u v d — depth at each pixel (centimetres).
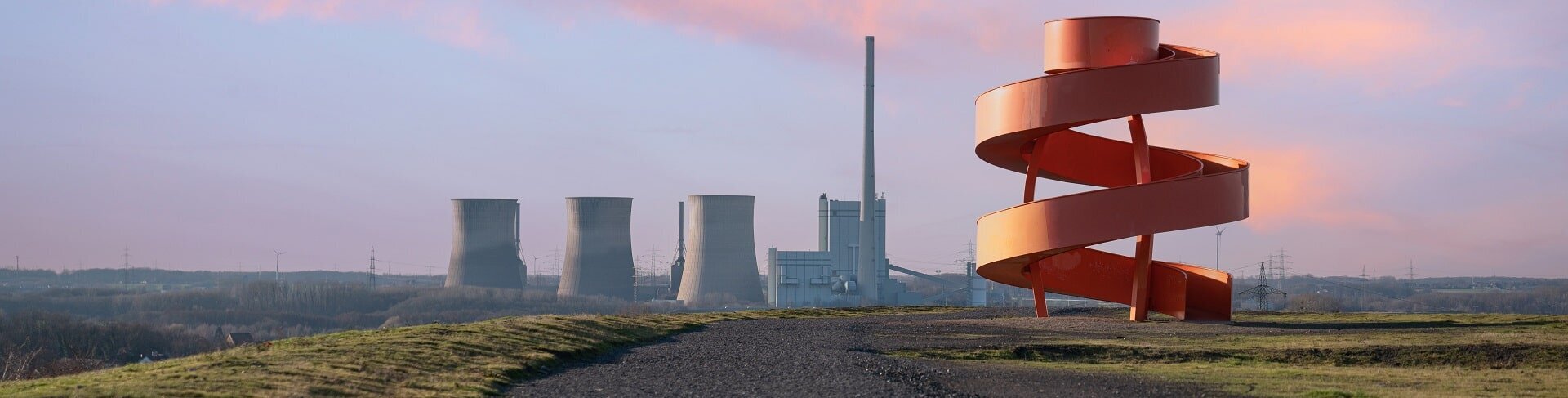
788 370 3034
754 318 5400
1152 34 4653
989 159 5141
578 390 2684
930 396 2527
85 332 10500
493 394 2616
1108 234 4381
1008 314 5697
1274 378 2928
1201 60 4434
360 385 2572
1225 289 4903
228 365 2742
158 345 11500
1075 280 5241
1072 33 4625
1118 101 4381
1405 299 19562
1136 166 4812
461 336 3516
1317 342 3719
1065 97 4428
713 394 2592
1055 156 5131
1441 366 3306
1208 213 4362
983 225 4809
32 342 9438
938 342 3875
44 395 2239
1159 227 4350
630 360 3409
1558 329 4131
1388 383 2838
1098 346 3678
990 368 3141
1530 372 3156
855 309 6253
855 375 2891
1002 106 4609
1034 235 4516
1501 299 19000
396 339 3375
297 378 2581
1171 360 3478
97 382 2448
